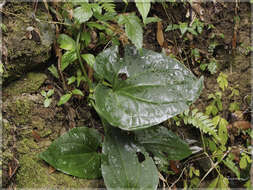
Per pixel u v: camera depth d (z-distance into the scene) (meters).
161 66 0.62
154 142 0.65
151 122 0.59
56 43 0.66
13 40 0.63
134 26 0.60
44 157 0.61
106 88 0.62
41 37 0.65
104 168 0.61
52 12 0.66
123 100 0.61
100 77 0.63
